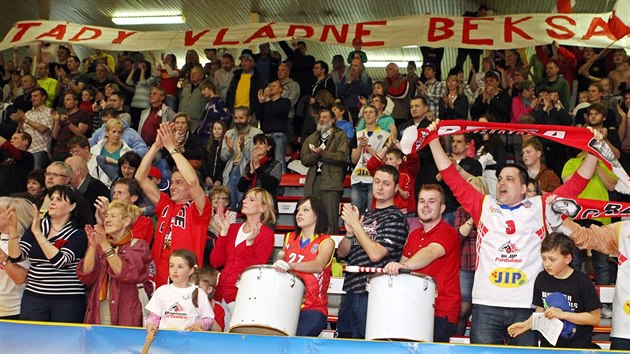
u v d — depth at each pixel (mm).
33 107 19141
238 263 9953
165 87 22312
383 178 9633
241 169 15719
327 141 14812
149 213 12562
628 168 14891
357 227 9062
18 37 23438
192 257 9117
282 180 17656
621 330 8648
